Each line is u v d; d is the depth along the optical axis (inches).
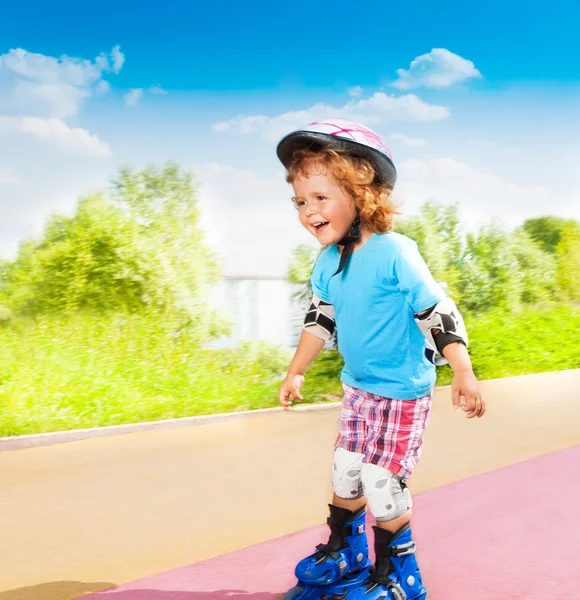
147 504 126.1
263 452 159.2
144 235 213.8
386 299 87.4
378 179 90.0
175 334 212.4
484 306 277.9
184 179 221.5
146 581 96.9
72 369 194.5
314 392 217.2
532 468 145.3
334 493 93.0
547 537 110.3
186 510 123.1
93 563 102.5
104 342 202.1
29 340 193.5
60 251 201.3
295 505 125.4
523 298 287.6
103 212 208.8
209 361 215.6
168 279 213.0
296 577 95.7
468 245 275.9
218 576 98.3
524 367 265.6
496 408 202.8
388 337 88.0
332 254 93.7
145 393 197.3
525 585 94.9
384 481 85.5
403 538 86.5
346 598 85.0
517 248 287.6
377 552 87.1
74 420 181.6
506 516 119.1
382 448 87.4
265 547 107.6
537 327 283.0
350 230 89.4
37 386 187.6
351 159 86.5
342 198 87.2
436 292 86.2
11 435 171.8
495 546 107.2
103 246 205.8
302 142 87.9
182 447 163.0
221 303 223.6
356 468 90.2
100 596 92.8
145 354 206.1
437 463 149.3
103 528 115.4
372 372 89.7
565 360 275.4
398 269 86.1
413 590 87.4
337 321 92.9
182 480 139.3
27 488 134.6
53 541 110.3
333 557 91.3
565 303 297.7
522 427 180.4
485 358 261.7
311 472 144.5
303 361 101.0
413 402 88.4
